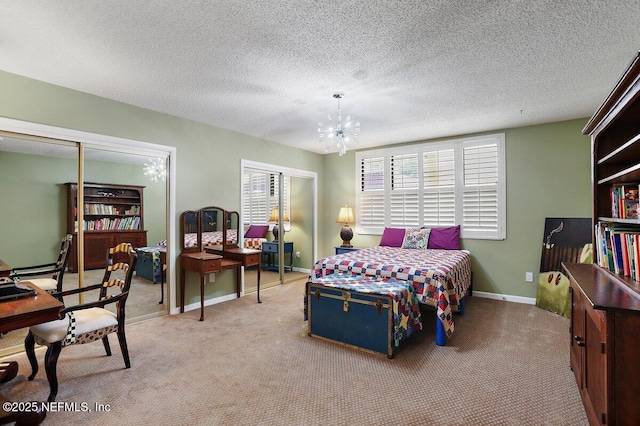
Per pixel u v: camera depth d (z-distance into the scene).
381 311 2.69
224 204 4.51
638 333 1.37
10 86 2.75
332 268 3.73
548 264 4.12
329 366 2.52
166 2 1.83
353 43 2.28
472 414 1.92
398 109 3.70
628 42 2.25
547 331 3.28
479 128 4.52
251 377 2.36
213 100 3.41
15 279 2.53
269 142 5.23
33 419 1.59
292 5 1.86
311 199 6.19
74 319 2.22
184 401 2.06
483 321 3.60
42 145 3.03
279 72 2.75
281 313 3.89
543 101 3.45
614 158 2.18
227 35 2.19
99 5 1.86
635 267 1.80
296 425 1.82
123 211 3.56
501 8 1.88
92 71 2.73
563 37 2.19
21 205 2.94
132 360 2.63
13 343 2.81
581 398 2.05
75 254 3.23
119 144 3.45
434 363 2.58
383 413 1.93
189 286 4.08
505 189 4.54
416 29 2.10
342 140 3.55
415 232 4.97
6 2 1.81
